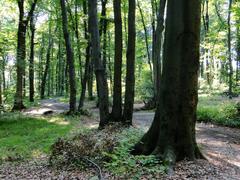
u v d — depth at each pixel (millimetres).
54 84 59969
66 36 22750
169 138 8602
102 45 27750
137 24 39656
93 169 8344
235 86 22812
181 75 8609
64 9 22578
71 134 14539
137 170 7395
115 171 7277
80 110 22797
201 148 10828
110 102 29531
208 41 31828
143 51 45312
